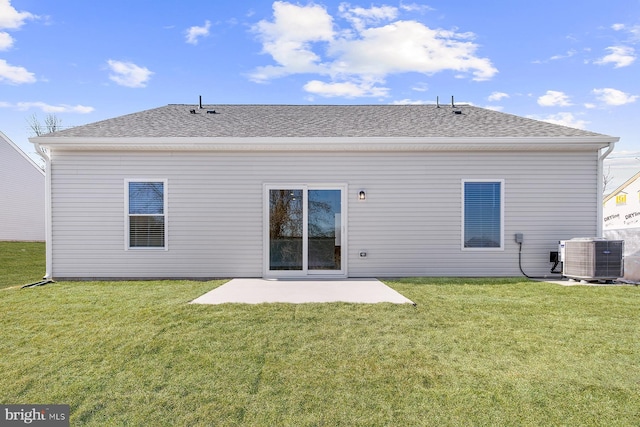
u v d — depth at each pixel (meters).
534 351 3.90
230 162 8.61
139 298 6.16
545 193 8.66
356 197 8.67
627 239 9.63
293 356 3.77
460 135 8.38
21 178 22.50
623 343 4.12
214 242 8.61
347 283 7.73
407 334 4.38
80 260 8.49
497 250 8.68
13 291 6.90
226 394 3.09
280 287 7.23
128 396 3.05
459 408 2.88
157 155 8.54
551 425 2.67
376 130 8.95
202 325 4.64
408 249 8.69
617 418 2.74
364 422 2.72
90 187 8.48
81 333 4.40
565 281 7.98
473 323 4.78
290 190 8.66
